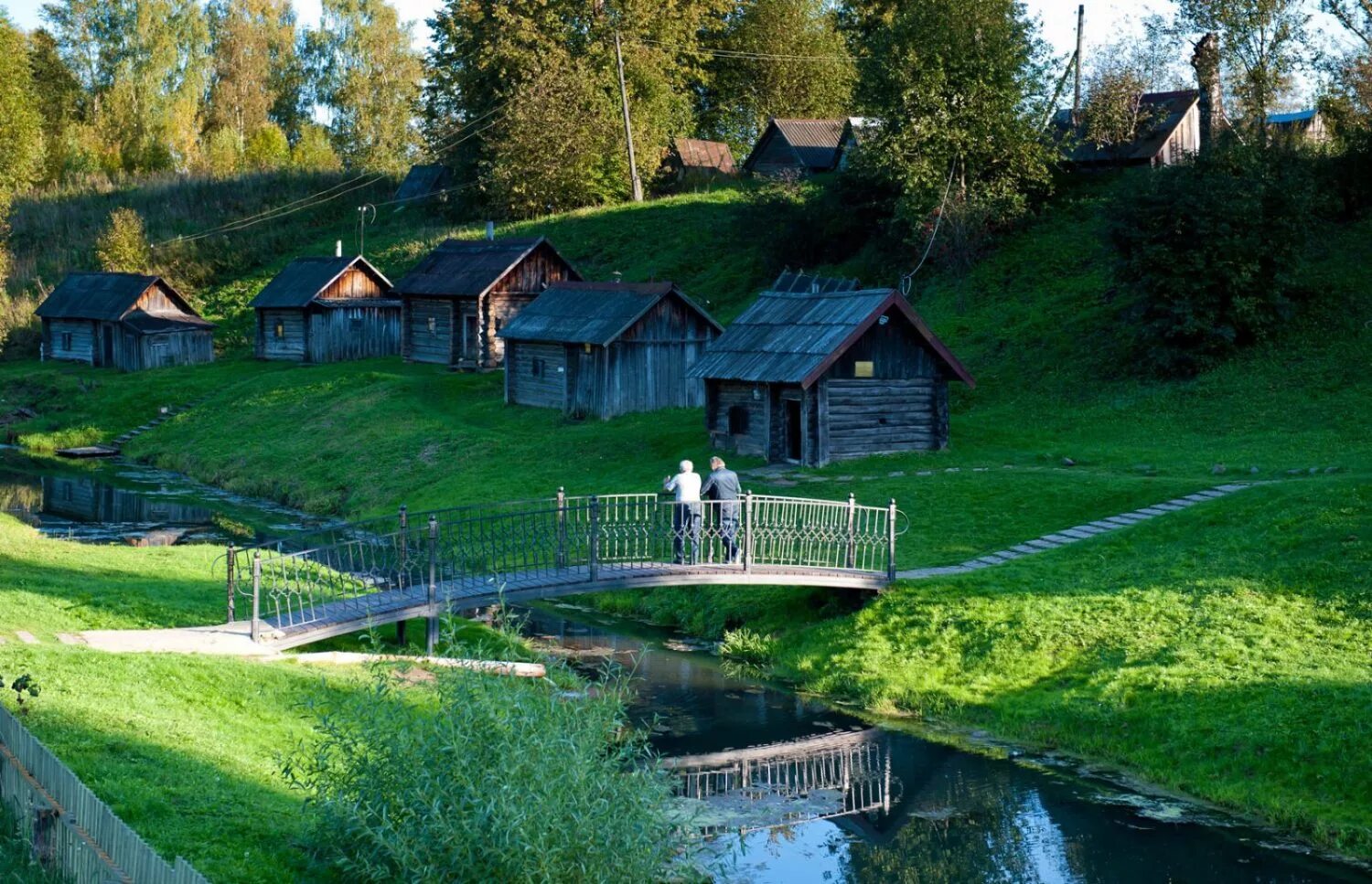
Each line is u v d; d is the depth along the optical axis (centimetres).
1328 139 5734
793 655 2636
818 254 6575
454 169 8975
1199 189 4491
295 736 1730
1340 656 2144
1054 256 5672
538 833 1212
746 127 9869
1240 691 2097
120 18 11725
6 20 6869
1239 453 3622
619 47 8438
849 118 7350
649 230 7600
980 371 4916
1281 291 4516
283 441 5200
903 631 2583
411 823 1260
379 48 11938
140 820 1335
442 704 1365
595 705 1380
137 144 11119
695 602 3055
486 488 4028
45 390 6688
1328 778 1853
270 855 1322
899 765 2075
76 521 4103
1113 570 2681
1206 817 1848
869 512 3272
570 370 4906
